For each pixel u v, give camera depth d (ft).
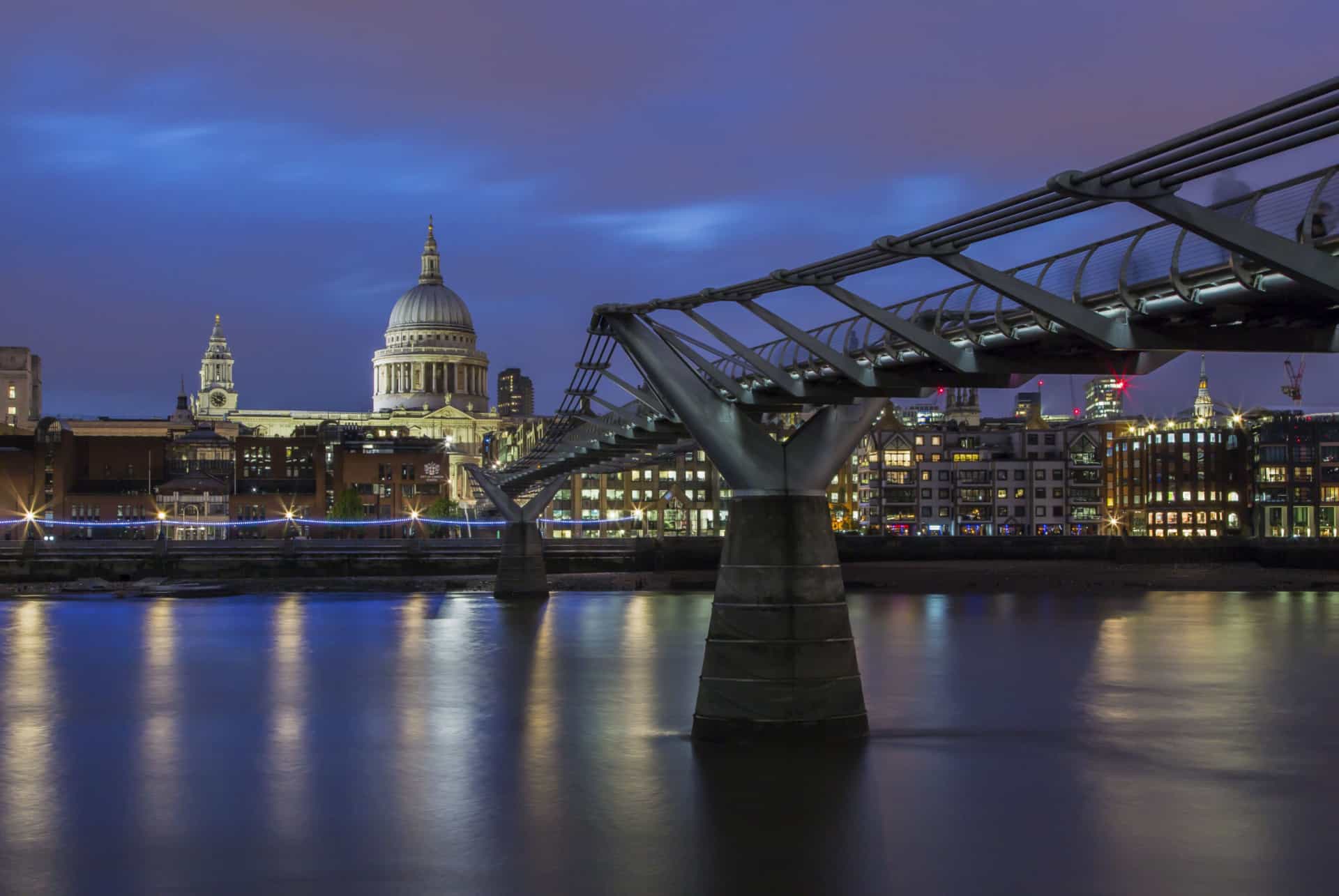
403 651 266.36
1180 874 106.42
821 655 142.10
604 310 146.51
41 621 344.08
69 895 104.12
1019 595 424.05
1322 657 252.42
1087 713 183.01
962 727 169.99
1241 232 74.59
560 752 155.12
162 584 470.80
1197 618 340.59
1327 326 101.60
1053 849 113.39
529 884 105.19
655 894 102.37
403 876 107.76
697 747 144.46
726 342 137.08
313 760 153.48
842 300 117.60
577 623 327.88
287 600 416.26
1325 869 108.06
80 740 168.04
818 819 122.21
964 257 98.37
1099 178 74.13
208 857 113.91
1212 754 153.28
